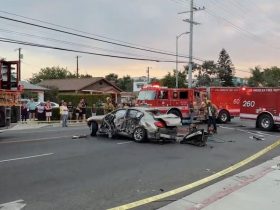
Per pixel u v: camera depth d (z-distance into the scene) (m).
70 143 17.66
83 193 9.23
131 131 18.97
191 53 46.25
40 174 11.09
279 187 9.52
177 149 16.81
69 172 11.47
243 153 16.23
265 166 13.17
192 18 46.22
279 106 26.64
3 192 9.15
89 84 70.44
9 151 14.98
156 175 11.41
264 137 22.70
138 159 14.05
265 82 126.00
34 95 59.91
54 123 31.08
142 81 92.06
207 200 8.52
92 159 13.73
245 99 28.12
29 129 25.53
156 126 18.34
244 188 9.41
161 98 31.11
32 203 8.32
